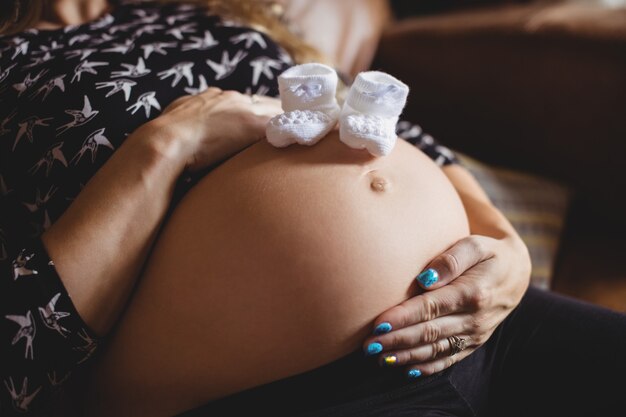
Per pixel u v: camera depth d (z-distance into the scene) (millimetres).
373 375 562
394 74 1375
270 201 580
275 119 601
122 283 571
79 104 639
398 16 1554
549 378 663
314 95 600
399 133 883
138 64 703
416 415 560
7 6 764
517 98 1200
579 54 1088
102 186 570
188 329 557
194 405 574
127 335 584
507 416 672
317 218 570
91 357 598
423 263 592
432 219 615
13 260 540
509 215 1088
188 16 857
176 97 704
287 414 552
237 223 574
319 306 548
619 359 644
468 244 613
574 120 1136
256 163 619
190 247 579
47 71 679
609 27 1062
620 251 1095
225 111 652
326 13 1279
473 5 1461
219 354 551
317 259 555
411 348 560
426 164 688
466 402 604
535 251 1031
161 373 565
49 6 824
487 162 1310
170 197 605
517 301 656
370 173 616
